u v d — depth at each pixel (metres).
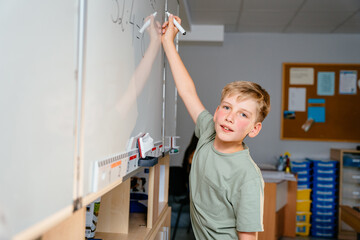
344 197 3.41
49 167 0.44
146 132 1.05
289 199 3.32
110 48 0.68
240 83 0.96
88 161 0.58
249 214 0.88
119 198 1.19
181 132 3.77
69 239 0.65
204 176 1.02
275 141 3.74
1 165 0.35
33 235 0.41
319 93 3.69
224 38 3.79
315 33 3.71
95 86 0.60
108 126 0.69
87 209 1.07
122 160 0.78
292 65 3.71
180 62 1.28
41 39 0.42
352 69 3.66
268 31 3.70
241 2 2.85
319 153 3.71
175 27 1.33
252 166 0.94
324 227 3.38
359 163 3.35
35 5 0.40
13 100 0.36
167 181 1.75
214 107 3.76
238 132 0.92
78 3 0.52
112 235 1.18
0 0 0.34
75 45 0.51
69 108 0.50
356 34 3.69
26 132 0.39
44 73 0.42
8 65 0.35
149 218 1.27
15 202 0.37
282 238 3.27
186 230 3.22
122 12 0.76
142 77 0.98
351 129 3.65
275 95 3.74
